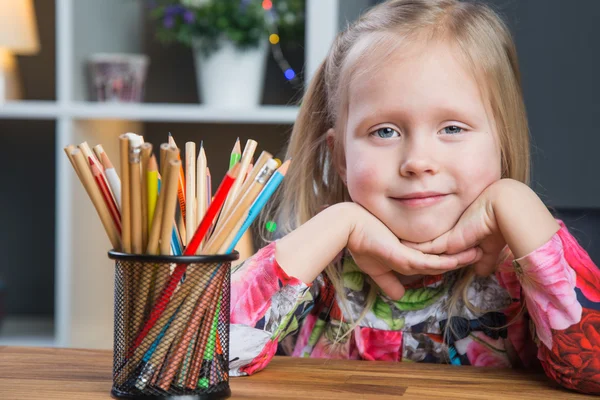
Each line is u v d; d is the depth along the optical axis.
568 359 0.72
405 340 0.98
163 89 2.58
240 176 0.67
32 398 0.64
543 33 1.63
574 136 1.62
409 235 0.83
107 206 0.64
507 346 0.96
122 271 0.64
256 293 0.79
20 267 2.61
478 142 0.82
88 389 0.67
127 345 0.64
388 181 0.82
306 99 1.05
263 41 2.19
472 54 0.84
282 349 1.09
